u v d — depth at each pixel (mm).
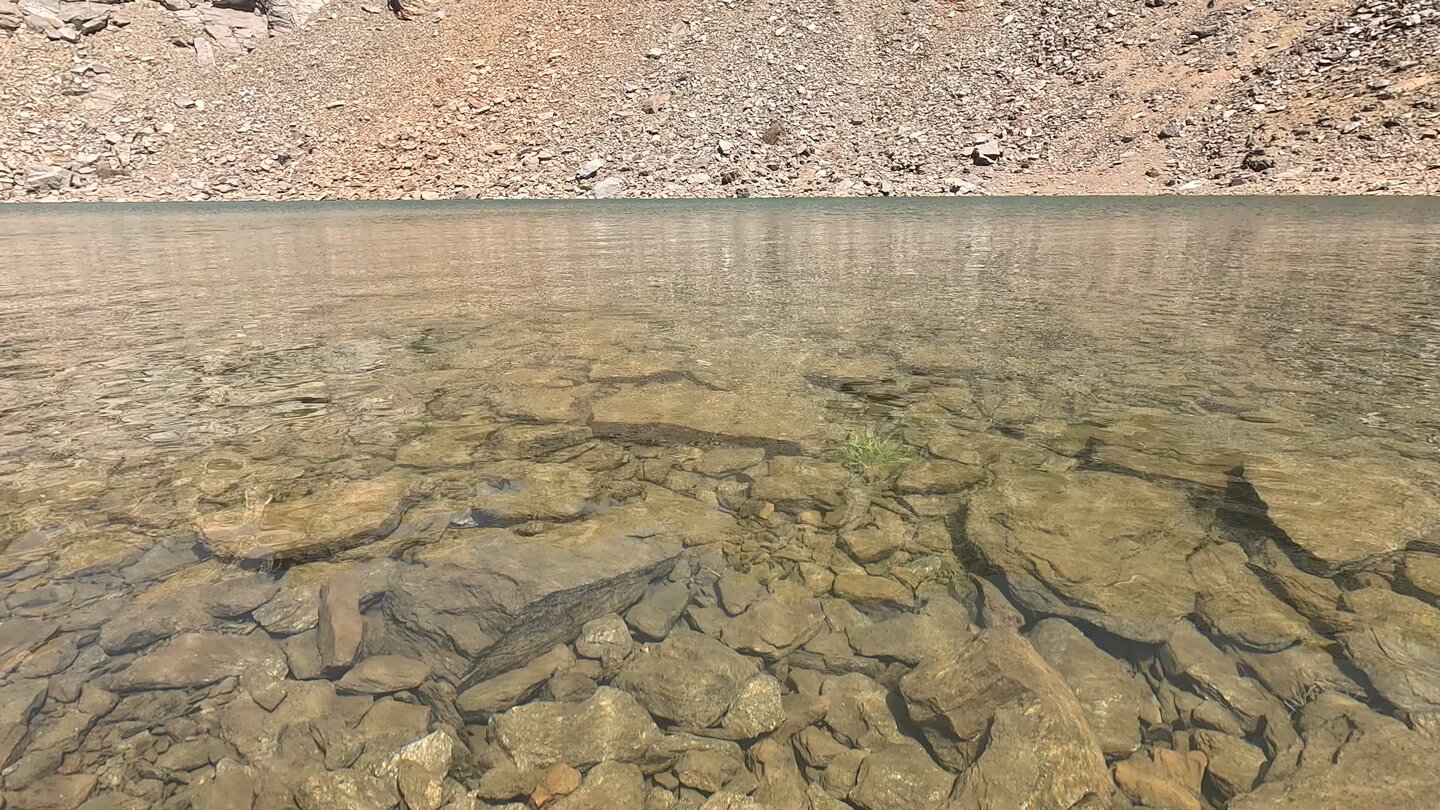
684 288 8680
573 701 1984
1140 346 5422
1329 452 3314
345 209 30578
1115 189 32906
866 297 7852
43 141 39406
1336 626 2111
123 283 9180
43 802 1613
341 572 2494
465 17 52031
